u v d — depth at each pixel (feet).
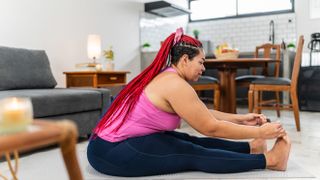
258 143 5.64
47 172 5.43
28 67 9.34
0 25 9.78
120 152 4.68
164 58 4.97
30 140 1.76
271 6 19.81
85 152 6.92
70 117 8.05
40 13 11.17
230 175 4.88
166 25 19.62
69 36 12.49
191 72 5.01
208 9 21.71
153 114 4.67
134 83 4.92
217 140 5.67
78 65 12.21
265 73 12.87
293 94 9.70
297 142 7.98
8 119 1.82
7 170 5.60
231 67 11.21
